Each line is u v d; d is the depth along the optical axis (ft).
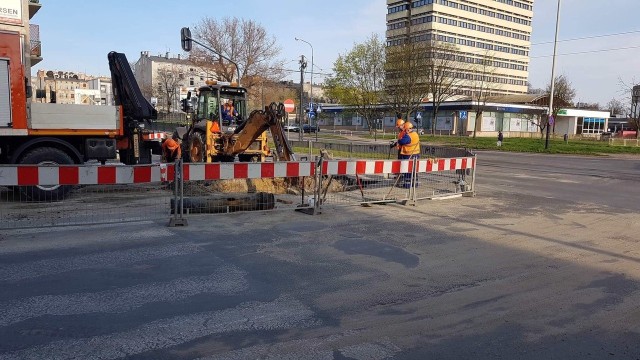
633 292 18.76
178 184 28.78
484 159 91.56
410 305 16.88
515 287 19.03
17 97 33.32
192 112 53.88
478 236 27.30
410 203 37.01
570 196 44.09
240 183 42.45
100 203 34.50
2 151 34.63
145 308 15.94
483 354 13.43
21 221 27.71
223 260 21.45
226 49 141.08
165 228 27.04
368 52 175.94
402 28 323.16
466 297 17.80
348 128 273.75
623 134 207.82
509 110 228.02
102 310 15.69
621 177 62.13
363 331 14.67
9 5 47.26
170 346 13.37
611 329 15.34
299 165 31.96
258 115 39.68
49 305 15.97
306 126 216.95
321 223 29.50
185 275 19.33
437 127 233.96
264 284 18.56
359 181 40.42
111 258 21.27
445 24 312.71
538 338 14.56
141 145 43.39
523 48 365.61
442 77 179.01
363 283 18.99
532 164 81.15
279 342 13.79
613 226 31.01
